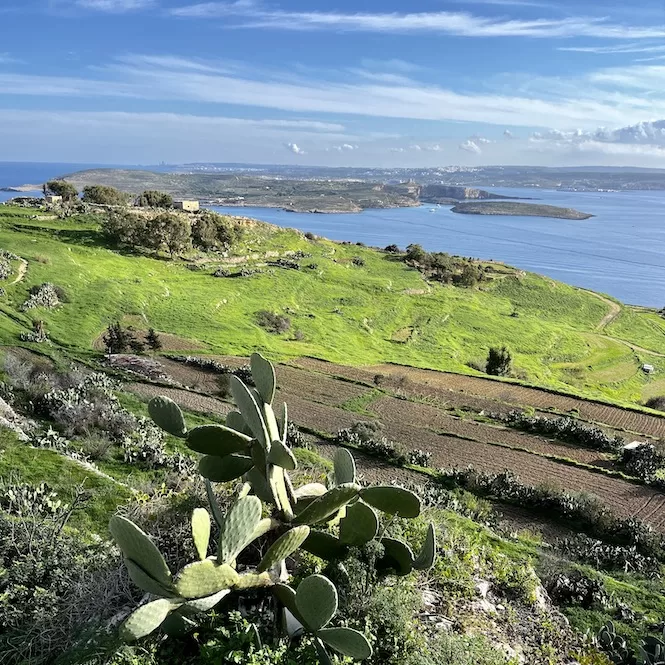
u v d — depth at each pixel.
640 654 8.16
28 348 32.69
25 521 7.50
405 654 5.33
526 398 37.25
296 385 34.78
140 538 4.11
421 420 29.66
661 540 17.30
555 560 12.12
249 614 5.41
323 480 9.19
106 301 48.09
